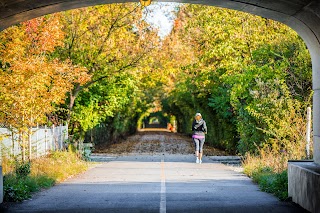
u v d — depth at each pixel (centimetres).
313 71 1248
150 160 2836
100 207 1112
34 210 1075
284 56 2350
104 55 3091
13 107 1753
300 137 1831
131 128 8425
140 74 3438
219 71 3228
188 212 1042
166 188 1498
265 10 1198
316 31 1155
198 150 2570
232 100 2628
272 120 1942
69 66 2266
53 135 2569
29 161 1812
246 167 2003
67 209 1088
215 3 1220
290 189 1214
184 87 4972
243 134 2477
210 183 1642
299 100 2112
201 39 3353
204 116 4684
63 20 2962
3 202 1191
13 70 1736
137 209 1084
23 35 1933
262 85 2188
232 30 2955
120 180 1745
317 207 954
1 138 1730
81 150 2680
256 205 1136
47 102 1870
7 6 1055
